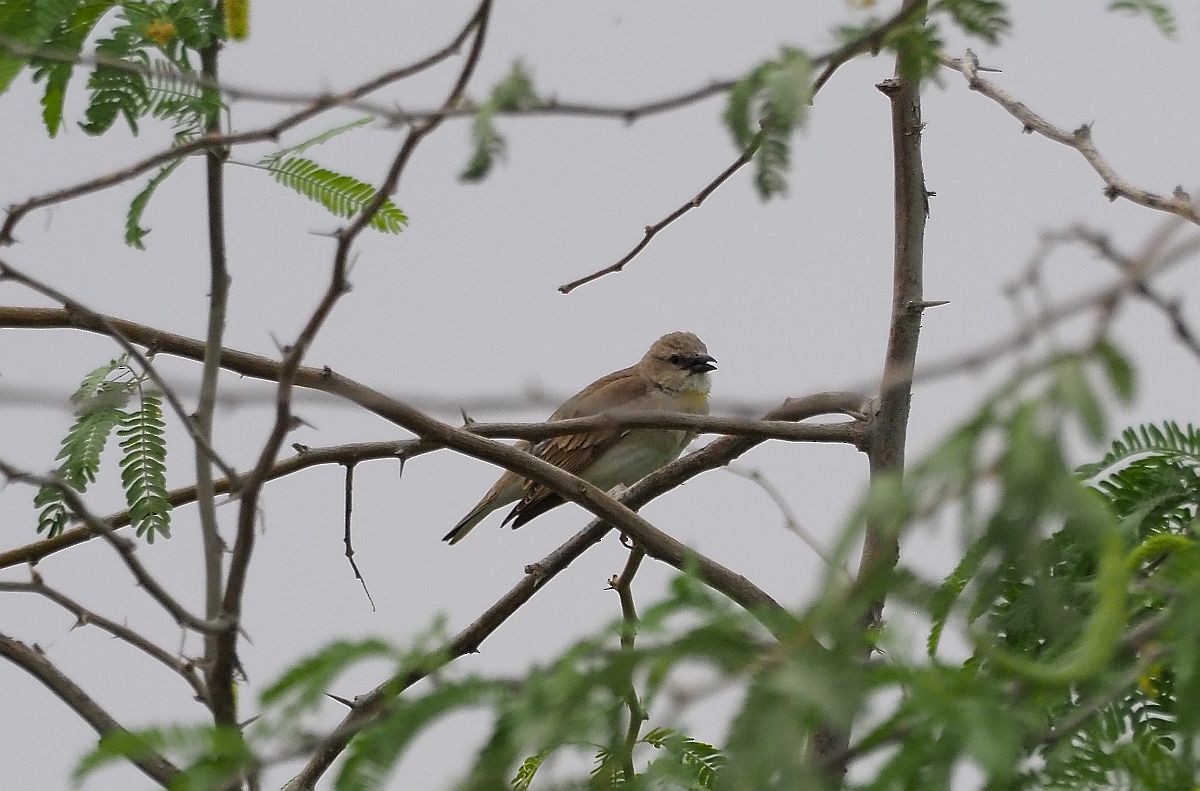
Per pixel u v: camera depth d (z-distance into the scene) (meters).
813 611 3.76
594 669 4.09
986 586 3.91
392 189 6.64
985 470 3.57
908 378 3.79
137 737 4.53
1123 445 6.91
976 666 4.62
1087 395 3.52
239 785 5.07
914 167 11.43
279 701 4.63
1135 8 5.36
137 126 7.90
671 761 4.78
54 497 9.48
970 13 4.92
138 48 7.79
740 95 4.70
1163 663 4.28
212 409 8.62
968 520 3.61
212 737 4.55
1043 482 3.52
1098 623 3.80
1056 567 4.93
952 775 3.88
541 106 5.13
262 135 7.07
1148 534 6.75
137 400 9.75
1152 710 5.10
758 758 3.63
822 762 3.90
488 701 4.39
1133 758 4.90
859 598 3.74
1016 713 3.99
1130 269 3.83
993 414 3.61
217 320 8.74
